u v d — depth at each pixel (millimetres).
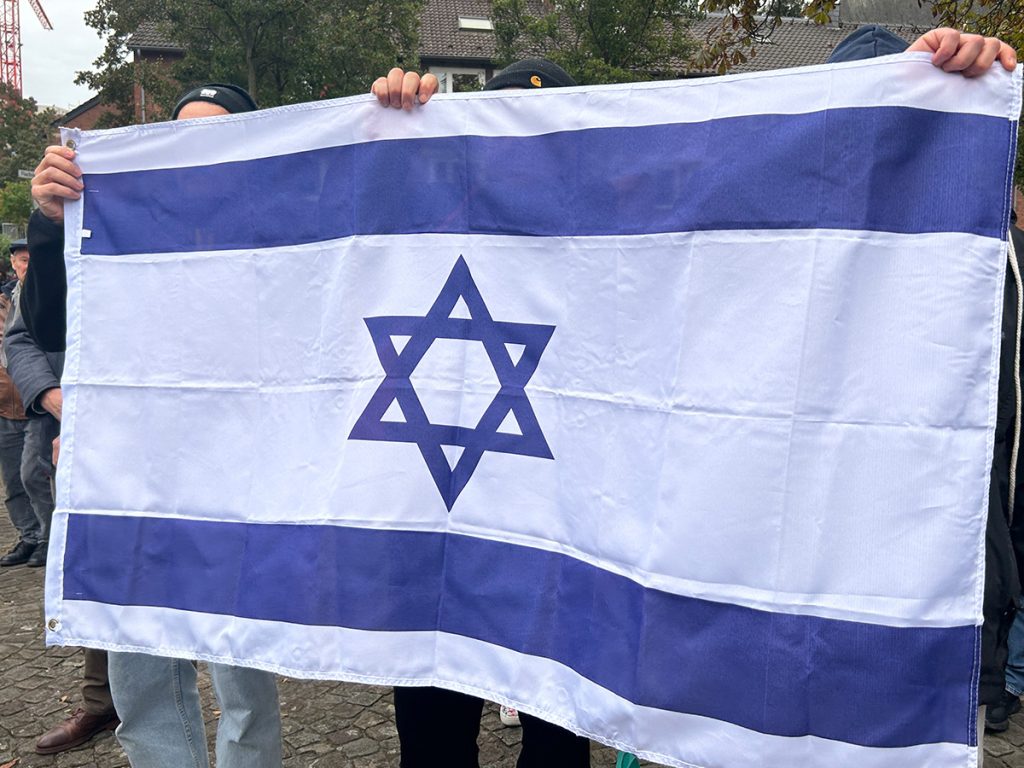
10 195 33000
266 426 1914
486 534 1745
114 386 2016
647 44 14906
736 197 1510
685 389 1530
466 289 1781
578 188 1688
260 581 1867
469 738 1897
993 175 1384
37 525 4922
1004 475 1625
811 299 1443
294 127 1918
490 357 1759
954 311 1384
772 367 1460
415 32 17156
